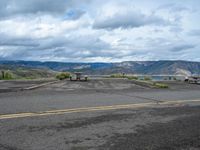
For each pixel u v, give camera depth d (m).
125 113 8.23
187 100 12.14
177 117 7.78
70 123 6.64
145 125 6.66
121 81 27.59
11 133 5.59
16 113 7.63
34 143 4.98
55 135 5.54
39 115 7.46
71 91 14.89
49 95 12.48
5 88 15.76
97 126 6.42
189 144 5.16
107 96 12.81
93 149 4.74
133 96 13.20
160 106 9.96
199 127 6.54
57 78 32.19
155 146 4.98
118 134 5.76
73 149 4.72
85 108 8.91
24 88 15.80
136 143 5.13
